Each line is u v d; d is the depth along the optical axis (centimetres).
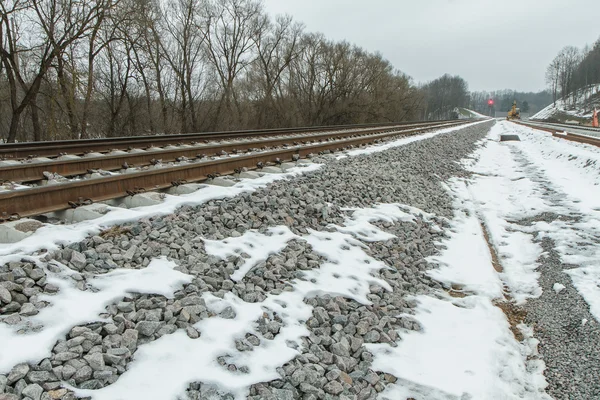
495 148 2950
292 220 627
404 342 440
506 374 415
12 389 258
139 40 2702
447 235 817
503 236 866
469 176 1571
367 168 1091
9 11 1780
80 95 2173
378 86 5584
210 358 326
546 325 506
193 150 1054
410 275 609
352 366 379
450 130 3544
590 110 10662
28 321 311
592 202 1067
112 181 589
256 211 614
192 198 593
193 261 444
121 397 276
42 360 281
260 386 315
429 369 400
